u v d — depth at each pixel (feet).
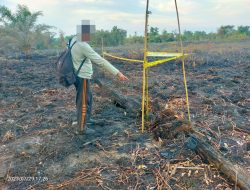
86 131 15.93
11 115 19.47
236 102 20.95
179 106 19.81
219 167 12.29
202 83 26.94
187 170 12.44
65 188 11.67
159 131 15.44
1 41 68.18
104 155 13.92
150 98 21.86
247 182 11.21
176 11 14.99
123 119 17.99
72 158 13.76
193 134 14.51
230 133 15.56
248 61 40.09
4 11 70.69
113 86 25.20
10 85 27.86
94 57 14.23
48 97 23.26
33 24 73.26
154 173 12.37
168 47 63.10
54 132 16.42
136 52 50.42
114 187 11.73
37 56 53.47
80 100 15.01
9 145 15.24
